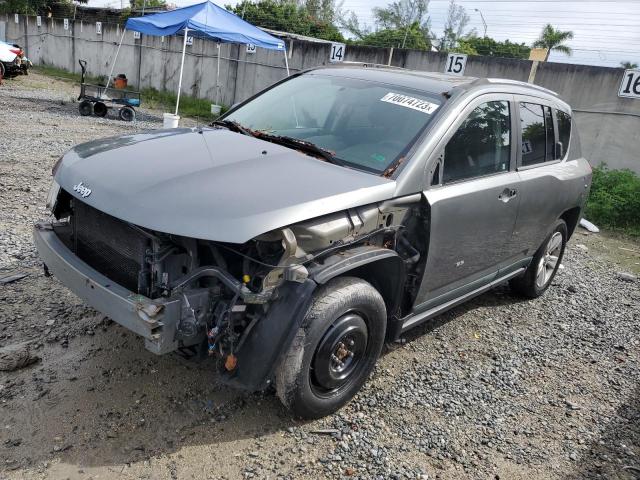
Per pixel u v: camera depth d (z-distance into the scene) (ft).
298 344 9.47
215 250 9.22
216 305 9.18
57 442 9.24
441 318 16.06
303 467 9.43
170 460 9.18
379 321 10.96
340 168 11.03
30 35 98.43
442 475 9.70
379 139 11.98
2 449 8.95
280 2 121.60
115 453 9.17
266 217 8.79
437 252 11.94
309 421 10.62
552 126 16.70
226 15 48.88
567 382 13.52
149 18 47.62
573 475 10.22
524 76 40.47
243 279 8.98
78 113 48.60
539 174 15.38
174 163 10.27
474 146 12.99
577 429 11.64
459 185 12.34
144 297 8.94
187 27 45.03
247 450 9.66
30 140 32.89
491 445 10.71
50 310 13.19
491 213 13.30
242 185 9.55
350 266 9.71
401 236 11.26
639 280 22.56
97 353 11.75
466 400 12.07
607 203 31.73
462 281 13.66
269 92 15.11
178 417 10.20
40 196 21.90
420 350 13.98
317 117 13.25
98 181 9.89
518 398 12.49
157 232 9.21
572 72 38.04
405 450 10.21
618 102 36.40
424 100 12.76
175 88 69.31
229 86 62.69
